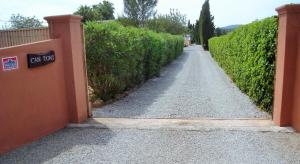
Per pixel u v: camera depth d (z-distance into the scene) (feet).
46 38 27.84
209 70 55.67
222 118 20.35
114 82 26.53
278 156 13.79
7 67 14.33
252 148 14.75
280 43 17.53
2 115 14.17
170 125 18.69
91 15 158.40
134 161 13.53
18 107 15.05
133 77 32.73
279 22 17.67
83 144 15.66
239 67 31.91
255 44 24.17
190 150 14.66
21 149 14.94
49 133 17.31
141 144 15.56
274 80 19.31
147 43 38.65
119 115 21.54
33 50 15.87
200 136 16.58
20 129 15.24
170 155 14.11
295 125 17.06
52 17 17.95
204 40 159.22
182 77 45.06
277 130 17.10
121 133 17.33
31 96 15.85
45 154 14.38
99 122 19.57
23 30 28.91
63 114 18.57
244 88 29.37
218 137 16.37
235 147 14.92
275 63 19.17
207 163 13.21
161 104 25.20
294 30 16.55
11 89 14.58
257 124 18.45
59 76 18.11
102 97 26.78
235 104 24.77
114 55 25.81
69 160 13.73
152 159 13.71
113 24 28.35
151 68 41.27
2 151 14.29
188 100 26.81
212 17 161.27
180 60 84.02
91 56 25.05
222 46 55.98
